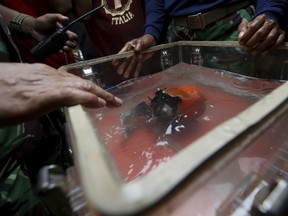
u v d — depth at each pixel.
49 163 0.59
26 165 0.55
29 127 0.55
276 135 0.31
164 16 1.00
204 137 0.20
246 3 0.80
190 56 0.81
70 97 0.32
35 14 0.97
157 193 0.14
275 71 0.60
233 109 0.52
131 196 0.14
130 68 0.75
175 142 0.44
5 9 0.87
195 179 0.17
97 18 1.10
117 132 0.49
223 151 0.19
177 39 0.93
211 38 0.84
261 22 0.57
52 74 0.36
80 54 1.11
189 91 0.56
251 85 0.60
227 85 0.64
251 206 0.27
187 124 0.49
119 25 1.08
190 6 0.85
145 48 0.78
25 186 0.48
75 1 1.11
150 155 0.42
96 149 0.19
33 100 0.30
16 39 0.88
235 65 0.68
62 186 0.22
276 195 0.27
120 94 0.66
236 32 0.78
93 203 0.14
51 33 0.77
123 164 0.40
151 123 0.51
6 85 0.30
